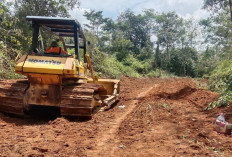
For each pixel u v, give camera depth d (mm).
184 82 21797
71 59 6633
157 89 15492
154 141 5031
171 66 48719
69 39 16422
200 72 47688
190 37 49281
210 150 4566
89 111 6555
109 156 4145
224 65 14508
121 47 40562
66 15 16938
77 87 6883
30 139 4859
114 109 8766
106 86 10359
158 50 55438
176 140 5113
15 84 6805
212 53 52406
